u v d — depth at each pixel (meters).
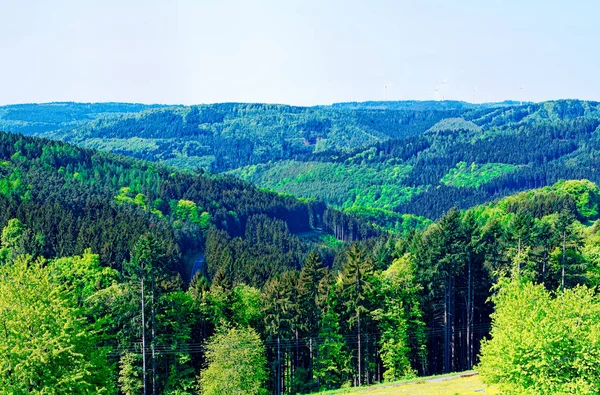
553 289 73.19
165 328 64.38
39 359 38.16
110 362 63.59
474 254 78.44
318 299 73.75
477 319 82.31
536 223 80.88
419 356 77.31
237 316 71.25
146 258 60.97
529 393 37.69
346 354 71.75
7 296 40.25
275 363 71.44
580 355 36.81
